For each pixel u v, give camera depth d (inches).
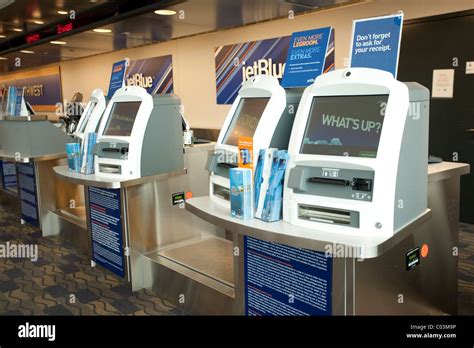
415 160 83.9
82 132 164.2
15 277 159.2
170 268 134.4
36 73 531.2
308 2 161.3
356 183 76.7
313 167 82.6
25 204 222.5
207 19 183.6
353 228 77.2
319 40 101.4
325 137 84.2
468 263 158.9
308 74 102.1
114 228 148.2
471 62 193.0
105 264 157.2
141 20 183.5
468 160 201.9
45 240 202.1
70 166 157.3
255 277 101.2
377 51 90.2
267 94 97.6
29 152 203.0
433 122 210.5
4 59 325.1
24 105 216.8
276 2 158.4
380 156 74.7
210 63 315.6
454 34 196.1
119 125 146.6
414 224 83.4
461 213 209.2
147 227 147.3
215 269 131.7
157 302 136.8
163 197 150.4
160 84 362.0
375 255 70.7
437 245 108.7
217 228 169.3
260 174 89.1
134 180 138.3
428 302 107.2
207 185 163.5
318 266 86.5
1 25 268.5
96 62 429.7
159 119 143.6
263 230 82.6
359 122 80.6
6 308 134.6
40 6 227.1
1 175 277.3
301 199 83.7
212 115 321.1
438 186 107.3
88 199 160.1
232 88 301.1
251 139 89.7
